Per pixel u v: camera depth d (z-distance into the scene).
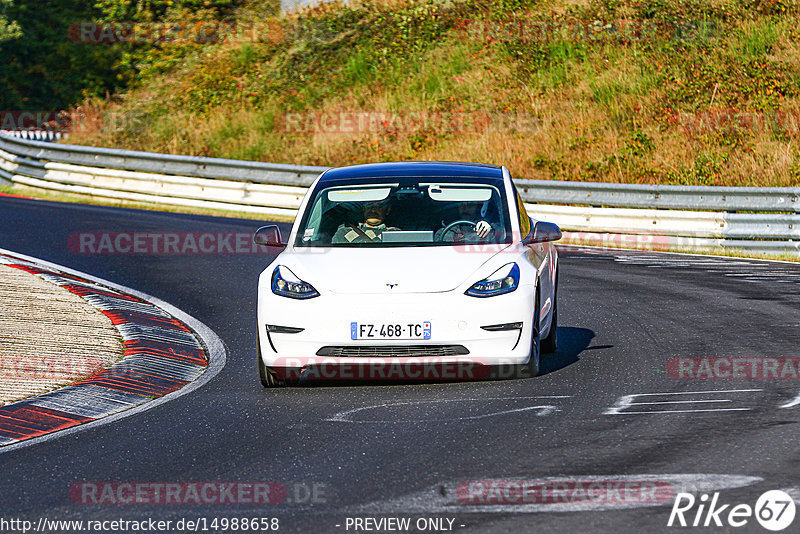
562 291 45.75
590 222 68.00
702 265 54.09
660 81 95.62
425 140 94.44
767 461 19.81
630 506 17.34
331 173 33.25
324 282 27.72
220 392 28.98
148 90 123.50
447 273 27.69
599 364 30.58
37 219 70.12
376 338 27.00
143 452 22.64
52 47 138.62
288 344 27.56
